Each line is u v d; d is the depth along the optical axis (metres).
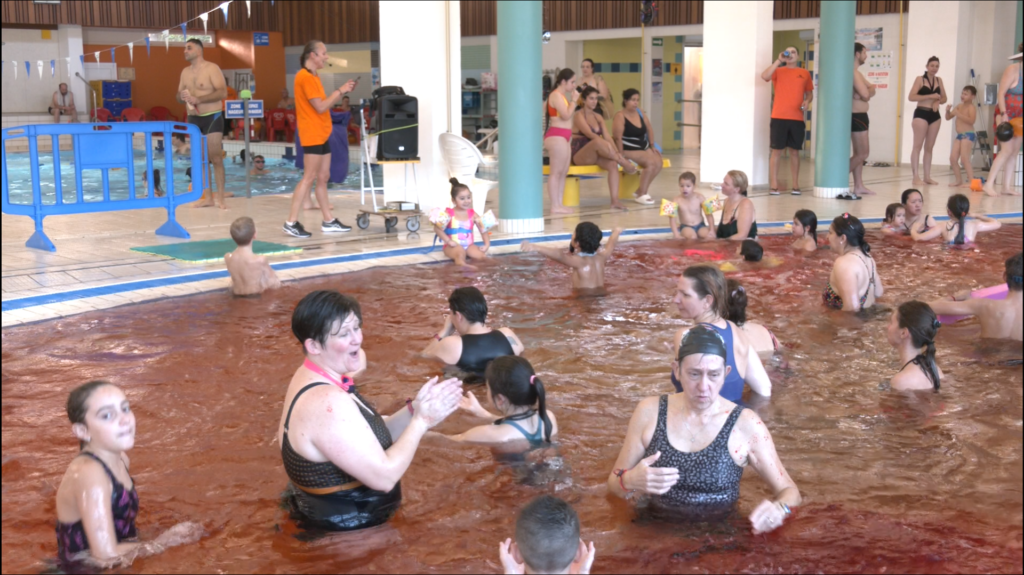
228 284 7.23
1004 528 3.07
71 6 24.00
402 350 5.38
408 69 11.12
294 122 22.92
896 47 17.97
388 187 11.48
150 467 3.69
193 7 26.39
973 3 16.75
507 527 3.16
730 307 4.84
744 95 14.41
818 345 5.39
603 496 3.38
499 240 9.42
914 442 3.88
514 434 3.88
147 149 9.41
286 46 28.16
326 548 3.01
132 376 4.89
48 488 3.49
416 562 2.92
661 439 3.29
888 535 3.04
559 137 11.16
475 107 23.53
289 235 9.62
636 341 5.56
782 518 3.12
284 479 3.57
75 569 2.87
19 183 15.63
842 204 12.14
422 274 7.74
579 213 11.50
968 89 13.58
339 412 3.03
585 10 22.52
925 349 4.61
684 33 21.16
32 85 24.12
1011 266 5.22
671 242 9.29
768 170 14.80
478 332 5.11
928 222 9.17
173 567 2.88
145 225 10.41
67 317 6.20
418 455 3.78
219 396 4.57
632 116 12.43
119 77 25.58
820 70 12.77
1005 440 3.88
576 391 4.62
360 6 26.09
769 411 4.27
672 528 3.12
